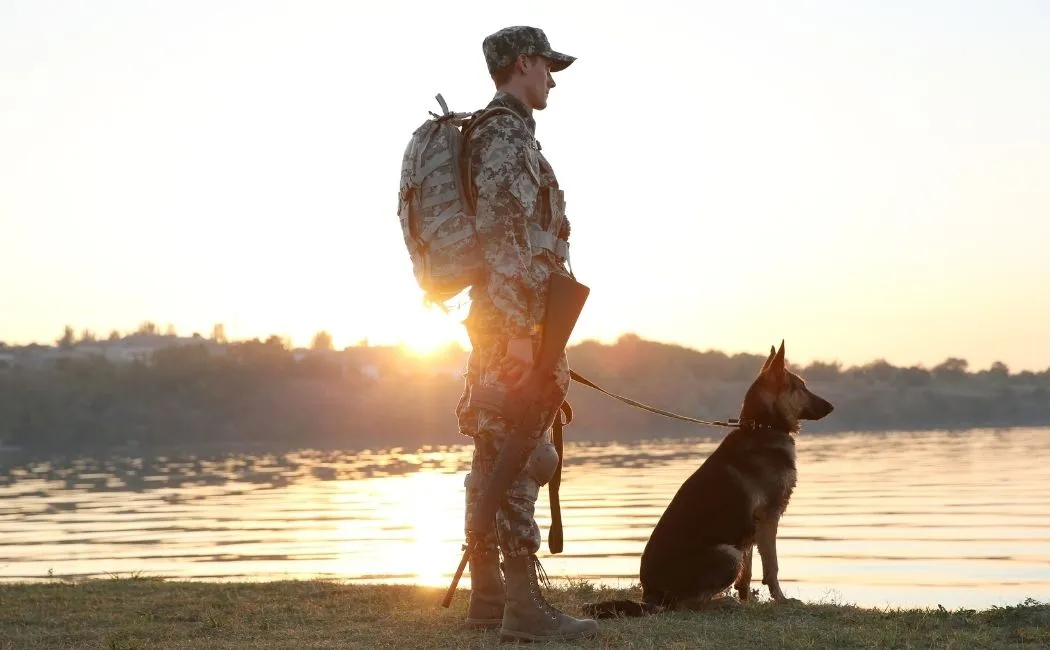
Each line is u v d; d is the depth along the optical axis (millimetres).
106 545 42562
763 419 6742
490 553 5148
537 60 4598
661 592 6336
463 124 4562
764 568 6664
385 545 39750
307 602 6500
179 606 6512
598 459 130750
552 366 4336
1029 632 4941
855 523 49375
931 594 21328
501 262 4258
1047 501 62812
